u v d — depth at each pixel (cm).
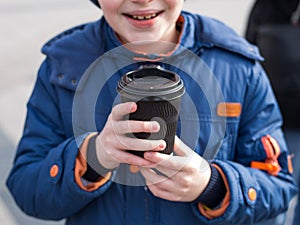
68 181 138
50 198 144
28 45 610
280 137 160
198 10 747
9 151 379
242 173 145
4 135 404
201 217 142
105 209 148
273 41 265
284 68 264
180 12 146
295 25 271
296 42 263
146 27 136
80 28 169
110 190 147
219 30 161
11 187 159
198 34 158
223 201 140
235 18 700
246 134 157
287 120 272
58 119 156
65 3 807
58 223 302
